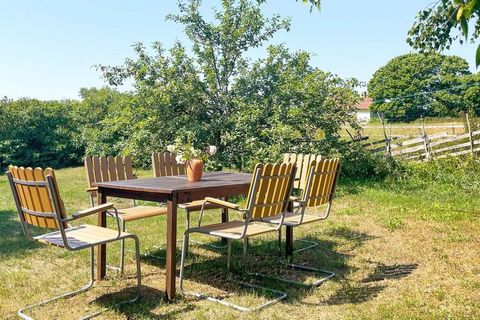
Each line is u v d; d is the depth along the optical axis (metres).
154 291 3.92
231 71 10.55
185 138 9.36
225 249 5.38
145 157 9.83
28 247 5.41
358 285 4.05
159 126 9.77
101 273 4.22
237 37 10.32
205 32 10.34
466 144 12.50
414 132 21.61
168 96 9.51
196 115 10.33
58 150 20.05
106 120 10.54
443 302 3.58
